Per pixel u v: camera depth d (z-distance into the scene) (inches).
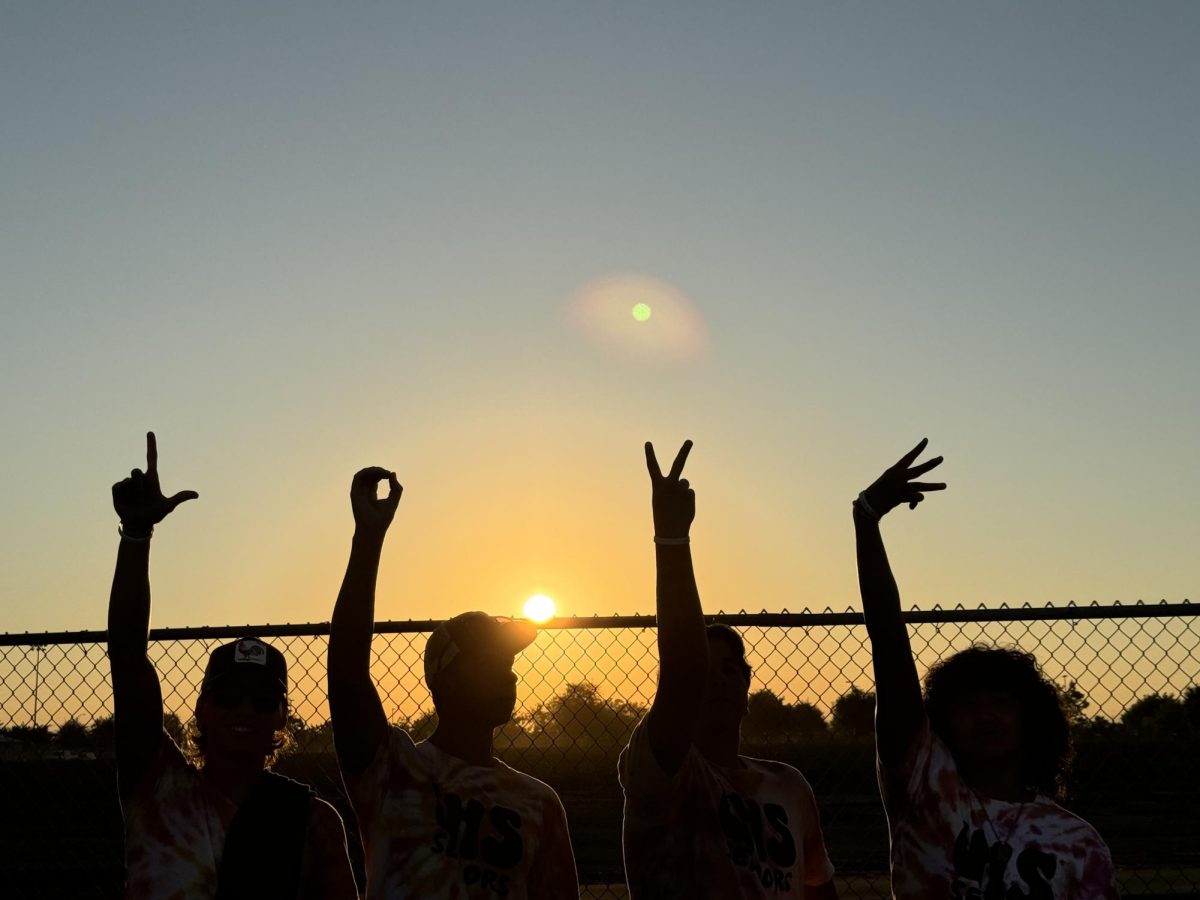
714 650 152.8
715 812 141.7
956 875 129.0
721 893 138.5
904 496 138.9
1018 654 143.9
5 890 286.0
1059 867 129.2
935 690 143.6
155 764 135.6
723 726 151.7
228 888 131.3
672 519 142.3
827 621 201.3
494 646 144.3
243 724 140.3
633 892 140.8
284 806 136.9
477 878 134.4
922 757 133.9
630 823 141.0
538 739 214.1
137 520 136.4
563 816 147.4
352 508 140.2
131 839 133.3
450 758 141.4
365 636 136.4
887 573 137.7
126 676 135.0
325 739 212.4
